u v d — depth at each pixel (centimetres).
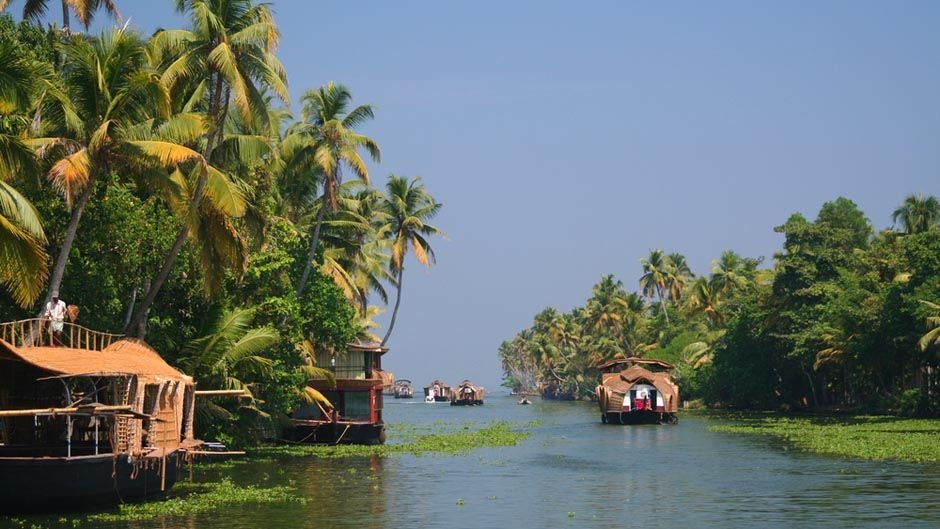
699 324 13438
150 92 3225
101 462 2608
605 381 8325
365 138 5262
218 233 3591
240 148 3916
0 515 2556
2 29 3438
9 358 2630
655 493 3281
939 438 5238
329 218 6150
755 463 4275
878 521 2642
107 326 3528
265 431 5059
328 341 5247
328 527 2556
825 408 9425
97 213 3459
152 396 2955
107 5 4359
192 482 3484
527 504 3020
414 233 7619
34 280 2459
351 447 5188
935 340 6831
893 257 8312
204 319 4169
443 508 2920
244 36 3725
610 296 15438
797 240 9175
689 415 9381
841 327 8000
